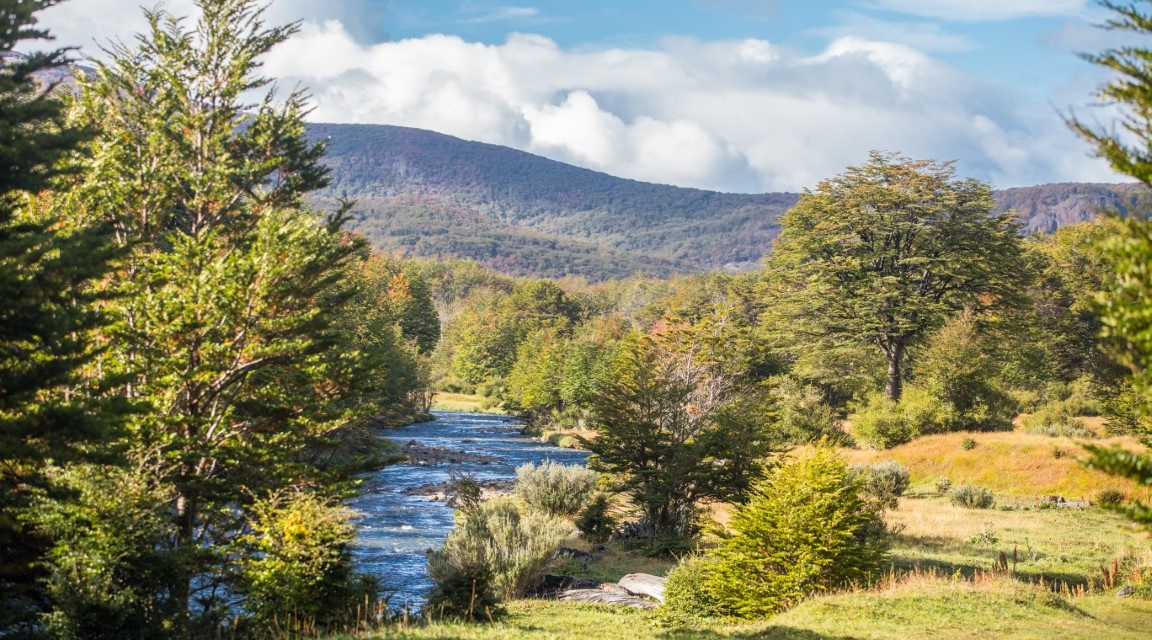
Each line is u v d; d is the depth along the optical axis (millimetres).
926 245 60781
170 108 20344
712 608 17500
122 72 20016
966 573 22734
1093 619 16766
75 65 19328
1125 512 6086
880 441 51344
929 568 22953
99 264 12570
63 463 12641
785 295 66062
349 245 20250
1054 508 36656
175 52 20422
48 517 12930
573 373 84875
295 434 19672
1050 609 16797
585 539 30375
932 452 47750
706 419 33094
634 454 30953
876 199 60906
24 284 11492
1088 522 33219
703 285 158000
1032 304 68875
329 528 15711
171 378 17375
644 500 29906
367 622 15555
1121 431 38844
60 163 16703
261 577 15062
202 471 18500
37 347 12688
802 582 17328
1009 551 26781
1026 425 54750
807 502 17734
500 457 61812
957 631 14609
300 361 19578
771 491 18047
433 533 32688
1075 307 73188
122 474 13875
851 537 18250
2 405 11758
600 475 34625
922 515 34469
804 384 65750
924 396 53594
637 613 17703
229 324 18312
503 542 20719
